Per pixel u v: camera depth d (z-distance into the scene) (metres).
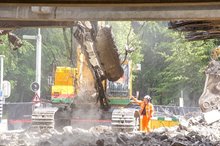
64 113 41.50
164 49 92.00
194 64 82.00
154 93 93.00
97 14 21.53
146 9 20.92
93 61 34.12
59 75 43.06
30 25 25.84
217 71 38.50
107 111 40.88
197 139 29.16
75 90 41.34
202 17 20.50
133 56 85.50
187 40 32.22
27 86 91.88
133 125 38.12
